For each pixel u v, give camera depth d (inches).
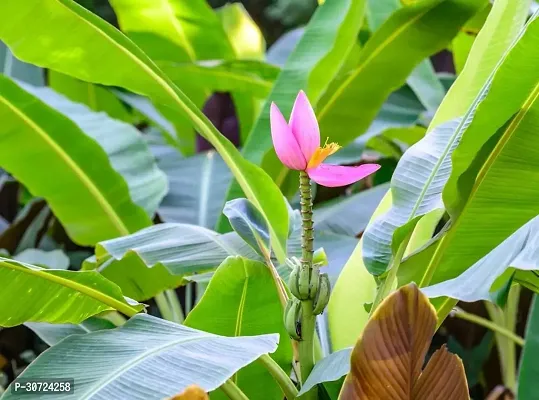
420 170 79.8
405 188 79.4
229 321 80.4
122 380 66.0
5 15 82.1
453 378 68.6
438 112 84.9
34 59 85.7
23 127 94.0
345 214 102.8
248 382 82.2
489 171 76.6
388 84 98.7
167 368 66.7
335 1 93.8
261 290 79.5
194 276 84.7
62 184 98.0
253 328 81.1
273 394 82.7
